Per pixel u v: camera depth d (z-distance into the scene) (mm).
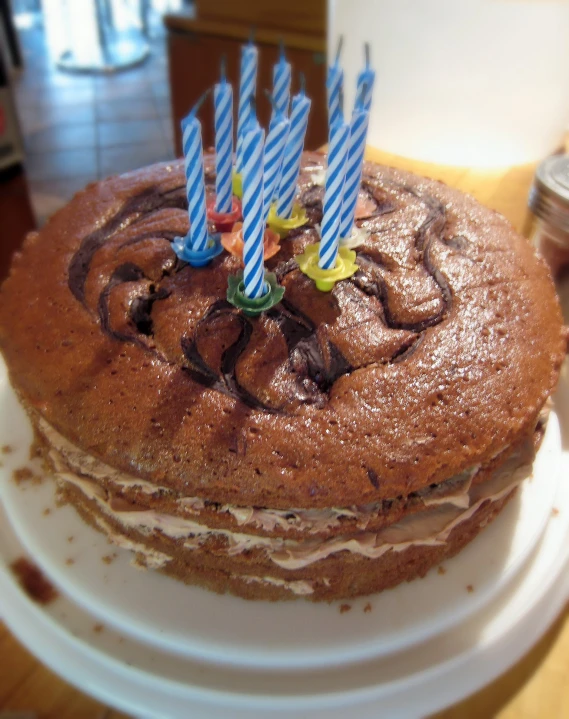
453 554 234
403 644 211
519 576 235
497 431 203
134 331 226
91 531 243
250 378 211
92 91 981
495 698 218
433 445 198
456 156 421
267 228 255
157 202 283
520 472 223
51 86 993
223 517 201
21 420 279
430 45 370
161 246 253
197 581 229
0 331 232
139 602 222
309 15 554
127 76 1027
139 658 210
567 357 303
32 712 217
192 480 194
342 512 199
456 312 232
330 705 199
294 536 204
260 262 215
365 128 220
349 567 215
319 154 325
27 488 256
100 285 241
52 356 219
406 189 293
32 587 228
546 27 348
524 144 409
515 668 225
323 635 213
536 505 249
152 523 212
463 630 219
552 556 241
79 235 264
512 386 212
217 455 195
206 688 201
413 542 208
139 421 202
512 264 254
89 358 217
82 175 787
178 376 212
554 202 311
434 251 256
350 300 236
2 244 582
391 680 203
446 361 215
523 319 233
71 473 224
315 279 234
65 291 239
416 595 224
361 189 293
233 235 248
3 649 230
